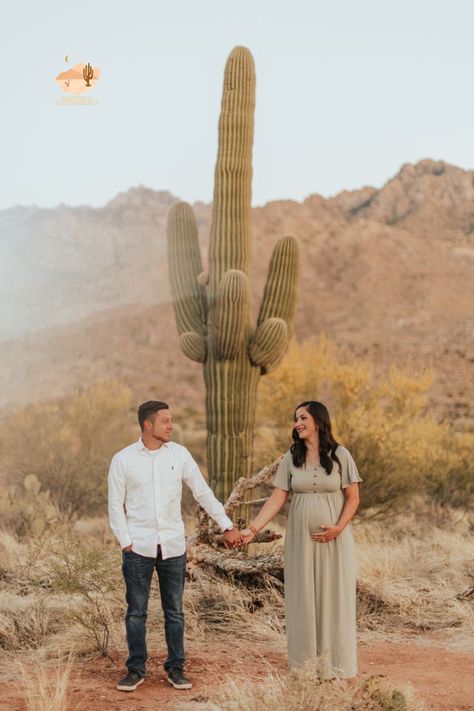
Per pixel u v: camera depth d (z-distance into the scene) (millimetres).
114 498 4781
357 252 69938
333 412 13711
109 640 5707
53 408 13977
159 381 50094
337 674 4500
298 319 61906
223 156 9234
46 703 4125
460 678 4922
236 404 8727
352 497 4699
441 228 77438
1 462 13609
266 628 6012
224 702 4141
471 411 39875
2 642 5672
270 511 4809
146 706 4301
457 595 6930
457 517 12344
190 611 6344
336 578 4613
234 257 9086
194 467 4941
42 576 6988
